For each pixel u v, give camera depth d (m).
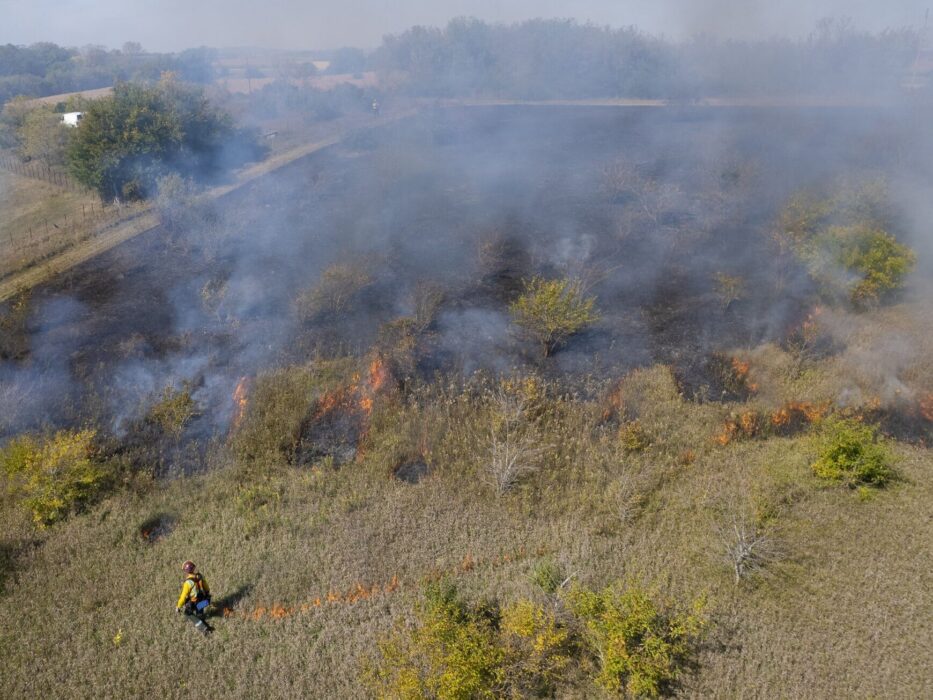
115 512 13.83
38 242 28.12
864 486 14.38
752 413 16.84
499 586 12.15
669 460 15.38
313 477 14.92
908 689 10.24
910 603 11.71
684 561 12.70
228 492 14.56
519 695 9.91
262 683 10.46
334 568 12.56
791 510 13.92
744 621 11.41
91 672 10.60
